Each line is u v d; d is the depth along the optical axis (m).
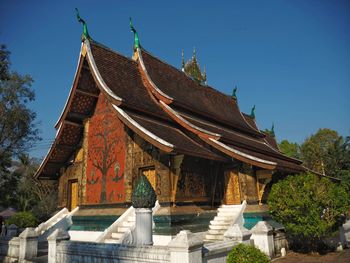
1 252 11.53
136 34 17.52
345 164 36.81
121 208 13.24
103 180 14.37
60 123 15.66
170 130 14.27
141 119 13.52
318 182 11.16
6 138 22.00
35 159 32.53
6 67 18.34
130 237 10.30
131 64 16.53
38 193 31.30
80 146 16.39
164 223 11.48
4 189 24.44
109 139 14.62
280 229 12.65
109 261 7.65
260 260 6.77
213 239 12.38
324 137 49.16
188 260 6.29
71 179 16.42
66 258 8.62
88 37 14.91
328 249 12.41
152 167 12.93
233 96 25.62
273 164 12.65
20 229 16.69
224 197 15.09
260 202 13.88
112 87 13.98
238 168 14.93
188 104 15.88
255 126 27.08
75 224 14.72
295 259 10.70
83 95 15.08
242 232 8.43
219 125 18.92
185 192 12.55
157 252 6.89
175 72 19.62
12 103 21.78
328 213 11.03
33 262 10.22
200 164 13.92
